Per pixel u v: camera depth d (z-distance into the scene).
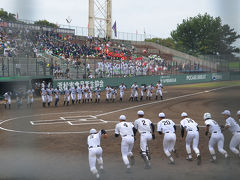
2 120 18.97
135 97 30.34
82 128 16.41
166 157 10.86
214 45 66.75
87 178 8.67
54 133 15.05
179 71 55.16
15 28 32.94
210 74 57.69
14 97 31.08
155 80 47.41
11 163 10.03
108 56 48.41
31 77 30.33
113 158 10.74
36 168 9.50
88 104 27.52
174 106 25.64
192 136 10.20
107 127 16.67
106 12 61.91
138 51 61.00
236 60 58.78
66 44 46.22
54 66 36.62
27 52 33.62
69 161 10.34
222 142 9.95
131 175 8.88
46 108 24.70
